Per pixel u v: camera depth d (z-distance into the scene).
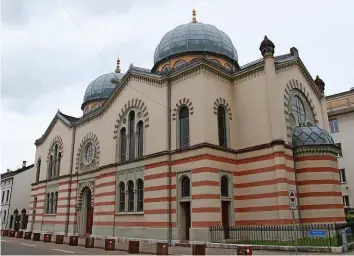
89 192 34.00
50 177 40.31
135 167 26.98
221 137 24.31
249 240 20.77
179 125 24.86
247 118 24.42
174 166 23.89
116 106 30.94
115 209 28.11
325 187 22.28
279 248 17.67
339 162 39.31
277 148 21.83
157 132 25.80
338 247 16.12
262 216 21.80
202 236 20.80
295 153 23.33
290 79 26.30
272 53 24.14
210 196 21.47
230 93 25.62
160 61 31.72
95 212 30.47
